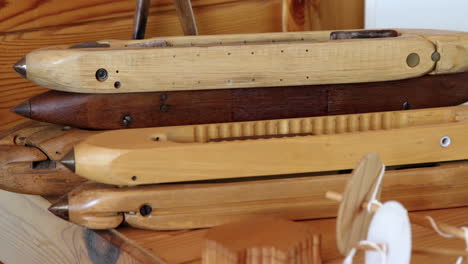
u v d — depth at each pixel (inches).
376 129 27.4
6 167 27.8
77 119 28.3
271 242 18.8
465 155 26.2
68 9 40.1
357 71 29.1
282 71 28.4
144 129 25.7
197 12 45.0
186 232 24.2
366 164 17.3
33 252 29.9
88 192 23.8
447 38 30.3
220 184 24.2
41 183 27.9
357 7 51.3
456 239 23.2
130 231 24.3
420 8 52.2
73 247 26.1
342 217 16.6
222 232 19.6
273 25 49.0
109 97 28.2
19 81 39.0
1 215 32.7
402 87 30.7
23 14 38.4
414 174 25.7
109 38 42.3
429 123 28.3
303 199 24.7
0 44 37.8
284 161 24.1
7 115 38.9
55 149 27.8
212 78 28.0
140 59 27.4
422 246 22.6
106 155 22.8
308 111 29.8
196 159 23.4
